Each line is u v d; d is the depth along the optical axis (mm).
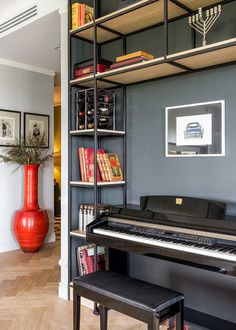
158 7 2299
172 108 2551
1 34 3678
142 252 2025
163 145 2615
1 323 2447
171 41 2559
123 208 2377
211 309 2330
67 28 2863
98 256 2785
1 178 4500
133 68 2338
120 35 2816
